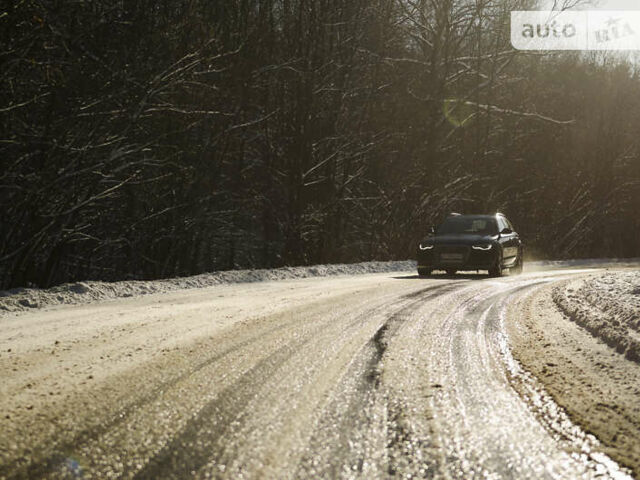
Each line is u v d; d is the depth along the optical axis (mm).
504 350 6121
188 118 21172
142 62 18188
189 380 4781
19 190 15250
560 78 45406
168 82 18438
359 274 18750
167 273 24328
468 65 38062
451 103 35375
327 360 5547
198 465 3088
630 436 3654
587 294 10062
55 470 3018
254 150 28953
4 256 15211
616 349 6160
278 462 3143
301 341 6465
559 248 45281
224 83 22891
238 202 27016
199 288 13250
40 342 6426
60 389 4492
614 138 46938
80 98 16078
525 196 42750
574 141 45531
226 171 26812
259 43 24688
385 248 32531
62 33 14938
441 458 3246
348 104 31062
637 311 7574
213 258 30266
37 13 13820
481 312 8844
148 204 21750
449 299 10422
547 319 8258
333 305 9586
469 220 18453
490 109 36531
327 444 3408
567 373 5195
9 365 5297
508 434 3639
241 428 3654
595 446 3475
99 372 5031
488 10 36219
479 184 36875
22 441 3400
